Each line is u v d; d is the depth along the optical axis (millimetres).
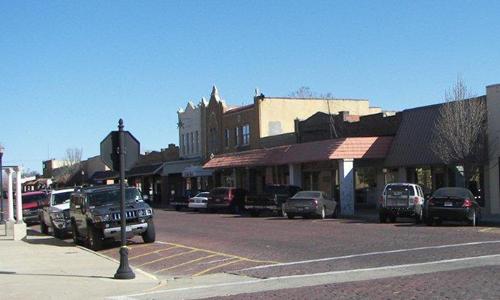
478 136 31172
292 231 24594
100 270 15352
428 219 26281
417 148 35438
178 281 13570
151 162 76688
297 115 53469
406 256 15562
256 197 37812
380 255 15977
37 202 39438
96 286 12742
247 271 14461
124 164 14219
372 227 25656
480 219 27266
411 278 12047
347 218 33406
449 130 31438
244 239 22109
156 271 15844
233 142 56750
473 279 11625
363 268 13852
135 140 14406
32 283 13211
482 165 31750
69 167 104062
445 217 25672
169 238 24031
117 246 22359
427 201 26516
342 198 37344
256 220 33219
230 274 14219
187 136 66625
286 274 13602
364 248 17766
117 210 21312
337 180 42156
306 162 42562
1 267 16281
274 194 37156
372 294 10555
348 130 42250
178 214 43500
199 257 17828
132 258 18672
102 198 22297
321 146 39656
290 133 47906
